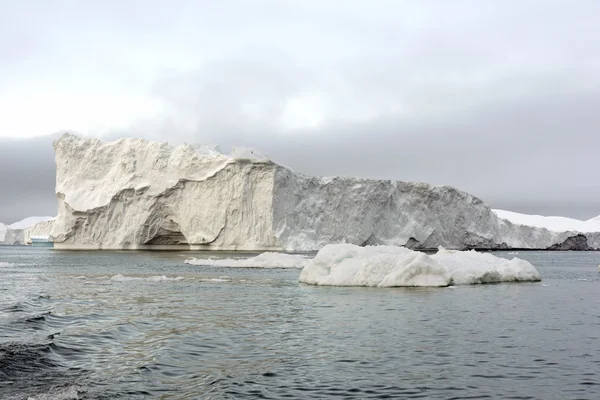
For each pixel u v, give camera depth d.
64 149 81.19
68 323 15.95
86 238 79.19
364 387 9.95
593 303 22.05
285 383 10.16
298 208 77.12
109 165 81.31
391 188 85.75
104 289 26.34
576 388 9.96
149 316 17.58
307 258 50.69
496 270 31.67
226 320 16.95
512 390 9.82
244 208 74.00
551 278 37.47
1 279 32.28
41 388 9.59
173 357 11.98
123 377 10.43
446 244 90.88
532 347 13.29
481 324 16.56
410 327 15.92
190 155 77.38
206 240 74.94
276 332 15.02
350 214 81.00
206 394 9.48
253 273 37.34
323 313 18.55
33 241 140.88
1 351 11.84
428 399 9.32
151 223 78.19
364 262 28.72
